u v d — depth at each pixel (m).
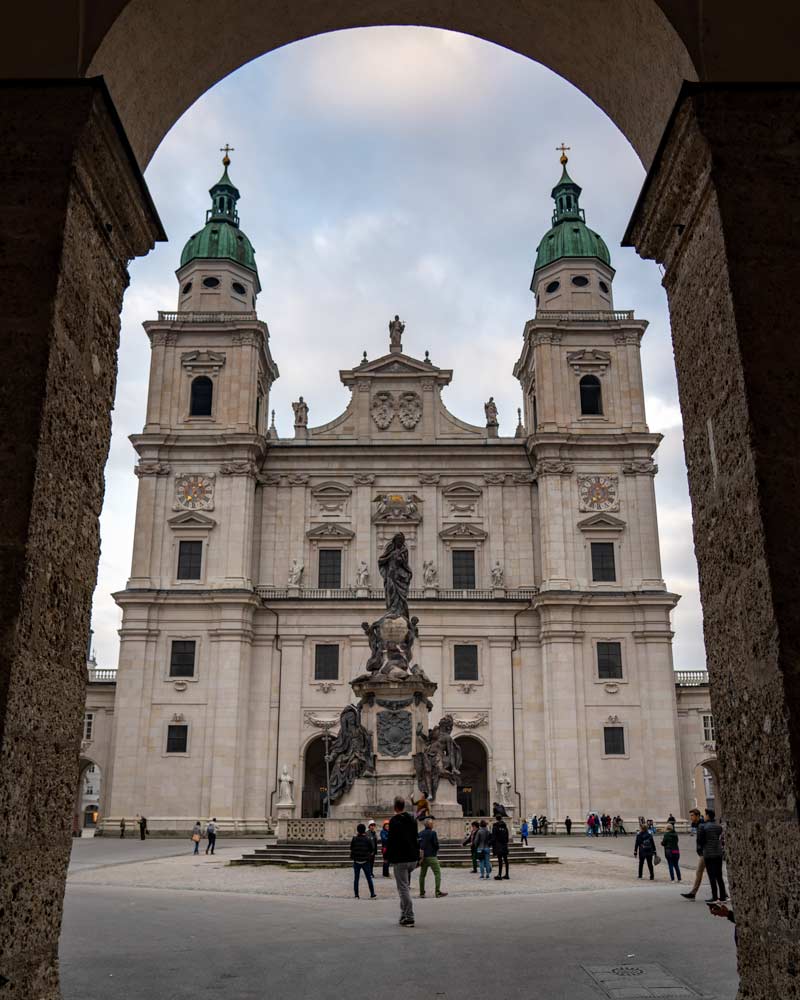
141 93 9.24
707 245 7.77
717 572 7.56
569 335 68.56
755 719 6.76
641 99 9.46
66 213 7.25
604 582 63.38
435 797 32.59
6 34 8.01
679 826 58.50
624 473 65.38
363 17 10.18
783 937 6.30
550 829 58.44
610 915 17.34
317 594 64.00
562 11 9.43
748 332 7.08
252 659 62.28
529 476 66.94
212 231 72.94
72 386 7.33
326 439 68.12
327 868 30.19
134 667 60.69
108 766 64.12
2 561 6.34
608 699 61.00
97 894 22.81
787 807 6.22
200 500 64.44
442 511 66.44
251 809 59.25
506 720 61.59
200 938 14.45
